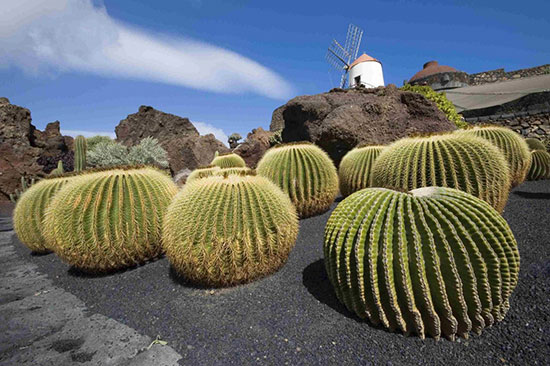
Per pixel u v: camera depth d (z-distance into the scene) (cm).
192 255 282
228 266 283
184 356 205
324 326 226
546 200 465
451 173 349
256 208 293
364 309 223
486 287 197
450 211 207
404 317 208
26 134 1597
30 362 209
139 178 367
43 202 450
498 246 199
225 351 207
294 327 227
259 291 283
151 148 1603
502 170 352
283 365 192
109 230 335
